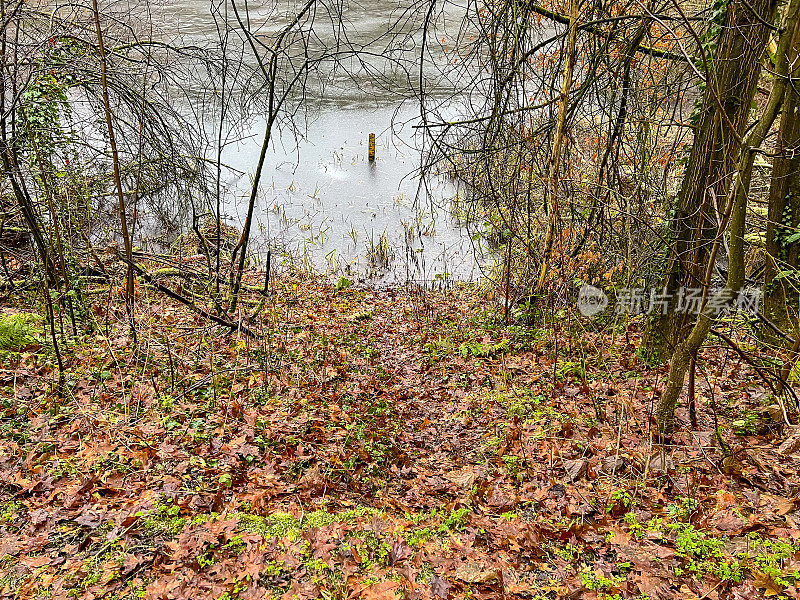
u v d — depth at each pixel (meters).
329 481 5.45
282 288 12.72
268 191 18.34
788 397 5.84
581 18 9.41
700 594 3.75
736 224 4.82
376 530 4.46
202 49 9.64
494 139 9.75
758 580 3.77
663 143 11.30
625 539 4.38
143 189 9.84
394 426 6.95
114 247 10.14
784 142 5.71
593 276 9.80
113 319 8.88
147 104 9.05
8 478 4.79
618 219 9.67
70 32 7.84
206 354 8.24
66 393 6.46
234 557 4.03
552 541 4.50
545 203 10.88
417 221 16.25
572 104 9.52
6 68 6.62
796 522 4.38
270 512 4.66
